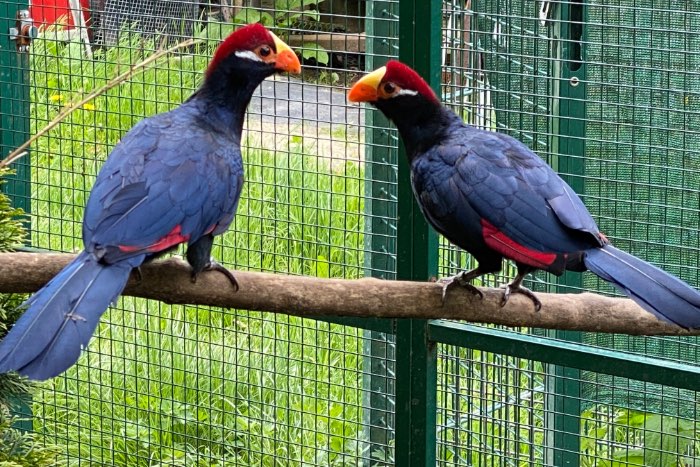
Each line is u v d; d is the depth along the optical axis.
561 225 1.98
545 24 2.40
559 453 2.44
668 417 2.40
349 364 2.63
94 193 1.94
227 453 2.52
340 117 3.13
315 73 2.75
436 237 2.13
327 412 2.54
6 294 2.09
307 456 2.49
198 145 2.00
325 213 2.85
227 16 2.64
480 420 2.41
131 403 2.59
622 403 2.49
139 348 2.65
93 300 1.86
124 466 2.50
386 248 2.35
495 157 2.03
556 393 2.41
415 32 2.12
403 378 2.15
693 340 2.46
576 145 2.43
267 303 2.00
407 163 2.12
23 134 2.50
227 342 2.66
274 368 2.42
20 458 2.09
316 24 2.54
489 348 2.11
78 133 2.85
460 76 2.37
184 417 2.49
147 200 1.93
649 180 2.43
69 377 2.54
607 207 2.46
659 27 2.40
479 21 2.38
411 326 2.14
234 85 2.06
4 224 2.10
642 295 1.91
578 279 2.46
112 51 2.69
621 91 2.43
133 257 1.90
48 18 2.79
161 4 2.65
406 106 2.08
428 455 2.16
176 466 2.45
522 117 2.43
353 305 2.01
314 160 3.02
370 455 2.42
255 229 2.78
